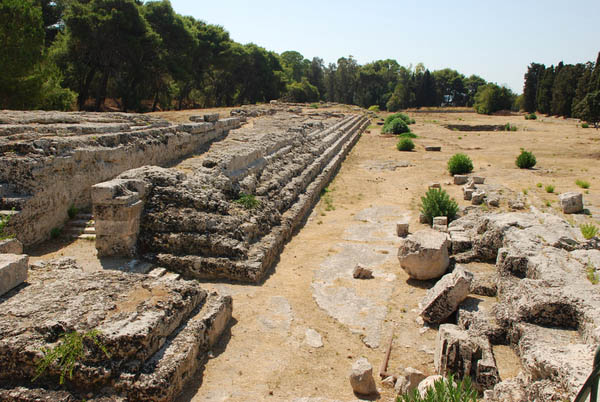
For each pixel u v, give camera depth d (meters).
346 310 8.92
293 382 6.61
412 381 6.30
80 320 5.94
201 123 21.52
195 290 7.59
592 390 2.81
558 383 4.67
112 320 6.02
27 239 11.02
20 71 25.06
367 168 26.77
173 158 18.19
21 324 5.83
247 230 11.10
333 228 14.71
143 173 11.41
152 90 52.91
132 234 10.47
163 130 17.97
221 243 10.28
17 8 24.61
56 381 5.53
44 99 27.44
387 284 10.17
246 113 42.50
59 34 42.12
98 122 20.28
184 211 10.80
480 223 11.45
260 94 80.00
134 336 5.70
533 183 21.14
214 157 13.77
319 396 6.30
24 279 7.05
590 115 53.06
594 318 5.80
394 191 20.55
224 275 10.11
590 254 8.17
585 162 27.55
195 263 10.13
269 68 77.12
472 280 9.05
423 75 106.75
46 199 11.66
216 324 7.54
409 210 17.05
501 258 8.75
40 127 14.37
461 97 121.38
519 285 7.41
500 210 15.65
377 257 11.96
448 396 4.68
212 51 59.62
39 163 11.50
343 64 115.19
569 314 6.34
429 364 7.11
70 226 12.34
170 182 11.30
